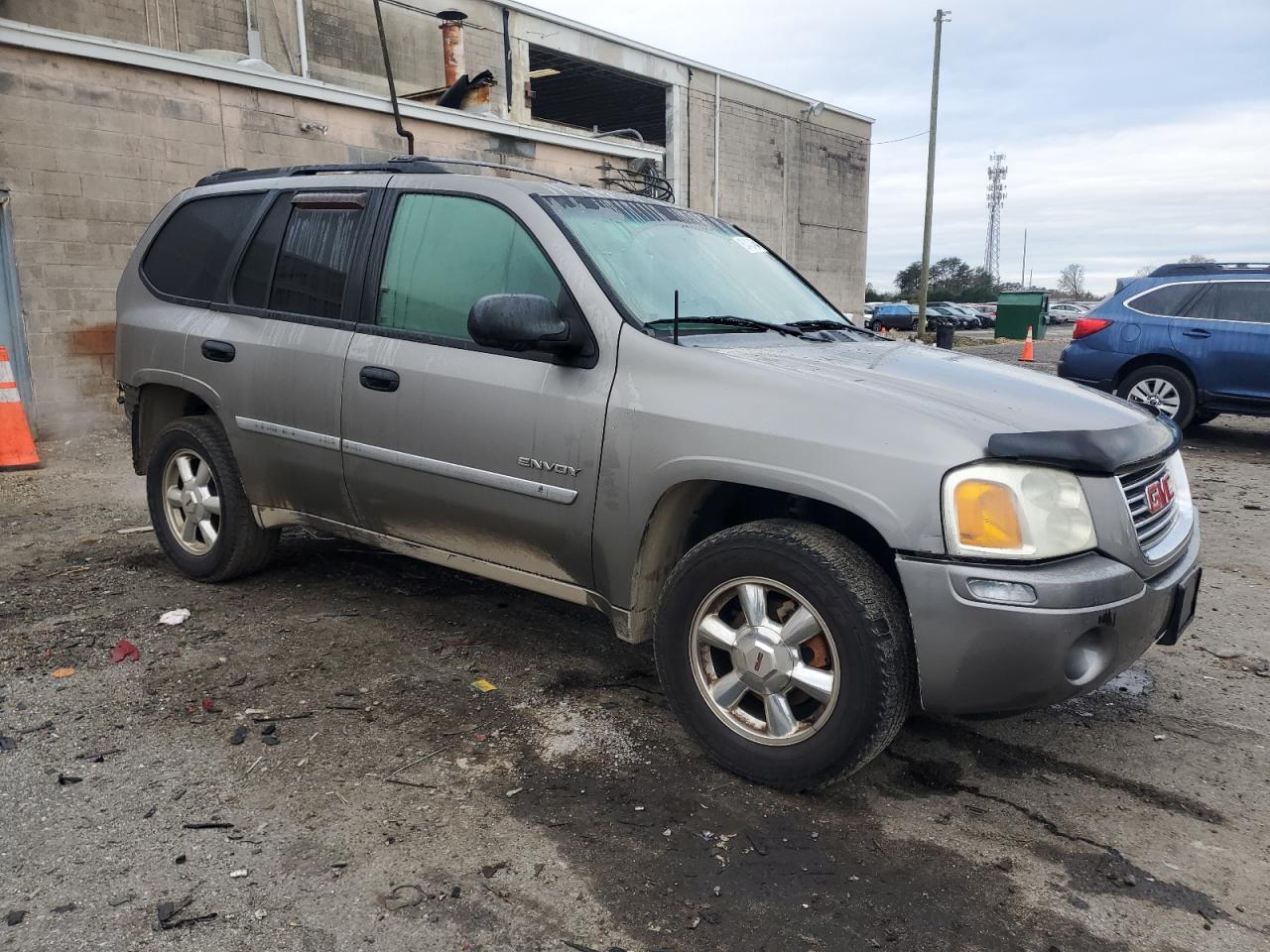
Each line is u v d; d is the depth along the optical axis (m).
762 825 2.77
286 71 17.11
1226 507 6.93
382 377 3.69
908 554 2.63
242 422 4.23
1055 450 2.62
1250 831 2.81
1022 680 2.60
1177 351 9.45
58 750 3.08
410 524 3.78
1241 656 4.14
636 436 3.08
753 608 2.91
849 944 2.28
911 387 2.97
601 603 3.33
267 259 4.27
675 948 2.25
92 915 2.30
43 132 9.09
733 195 29.97
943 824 2.80
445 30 16.75
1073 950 2.28
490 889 2.44
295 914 2.33
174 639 4.01
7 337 9.01
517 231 3.51
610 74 25.77
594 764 3.09
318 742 3.17
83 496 6.77
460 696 3.55
